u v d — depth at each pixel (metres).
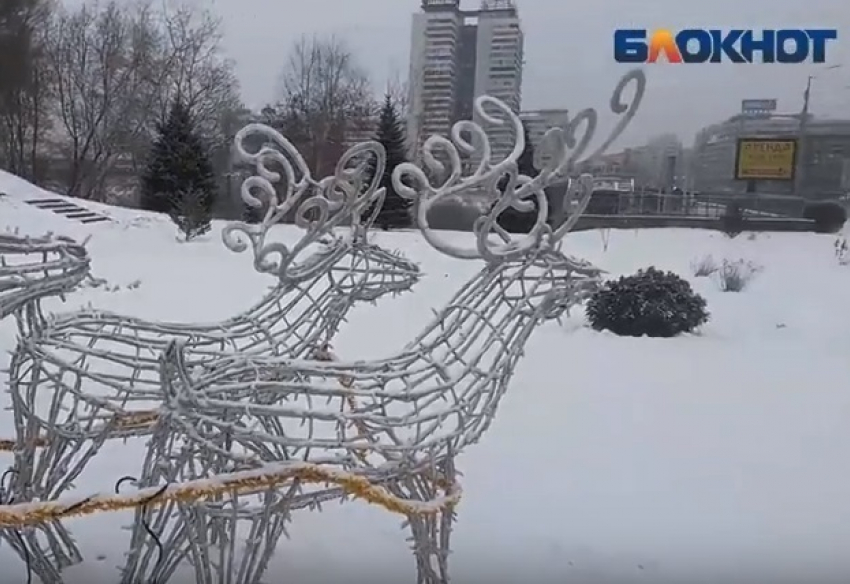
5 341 6.75
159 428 2.40
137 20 29.52
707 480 4.34
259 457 2.46
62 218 17.55
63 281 2.56
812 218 21.98
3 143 26.91
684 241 17.61
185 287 10.47
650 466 4.52
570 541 3.52
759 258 15.43
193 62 30.28
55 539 2.95
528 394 5.89
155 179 21.33
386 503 2.29
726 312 9.97
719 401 5.91
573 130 2.37
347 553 3.28
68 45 28.06
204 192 19.59
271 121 30.02
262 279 11.28
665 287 8.61
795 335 8.61
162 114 27.44
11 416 4.84
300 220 2.53
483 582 3.11
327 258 2.94
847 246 17.19
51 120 28.11
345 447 2.38
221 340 2.99
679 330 8.50
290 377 2.77
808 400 6.00
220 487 2.23
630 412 5.54
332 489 2.93
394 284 3.18
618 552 3.43
